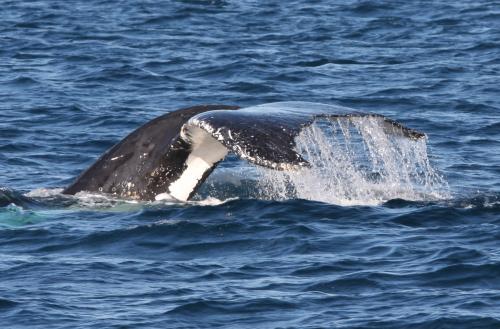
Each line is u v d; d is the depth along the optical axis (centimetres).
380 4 17088
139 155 6725
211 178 7200
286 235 6253
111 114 10425
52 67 12638
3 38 14250
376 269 5784
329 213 6638
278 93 11650
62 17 15950
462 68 12812
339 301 5384
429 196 7169
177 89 11744
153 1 17325
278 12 16738
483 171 8338
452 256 5909
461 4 17188
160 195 6700
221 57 13300
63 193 6881
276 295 5447
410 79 12256
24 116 10238
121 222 6462
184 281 5650
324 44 14362
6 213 6625
